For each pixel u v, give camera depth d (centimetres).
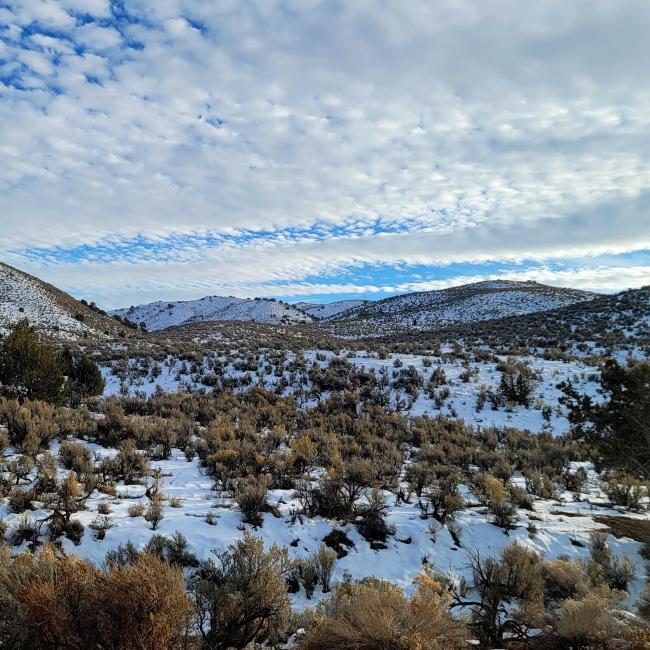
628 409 1034
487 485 1141
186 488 1069
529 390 2481
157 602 367
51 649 346
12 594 373
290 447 1620
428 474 1280
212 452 1364
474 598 693
